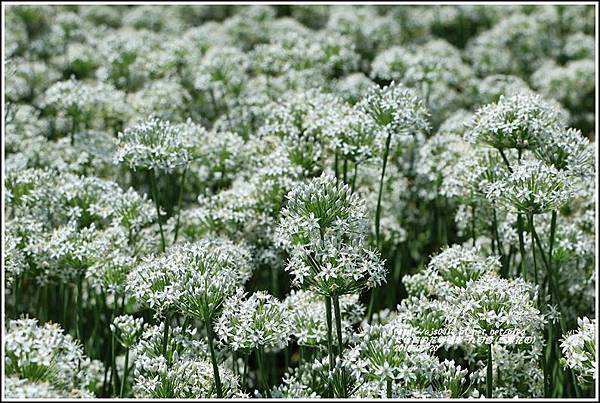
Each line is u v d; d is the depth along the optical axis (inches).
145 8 869.8
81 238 361.7
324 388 314.8
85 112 521.7
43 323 406.3
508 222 426.0
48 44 741.9
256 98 539.5
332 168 465.1
